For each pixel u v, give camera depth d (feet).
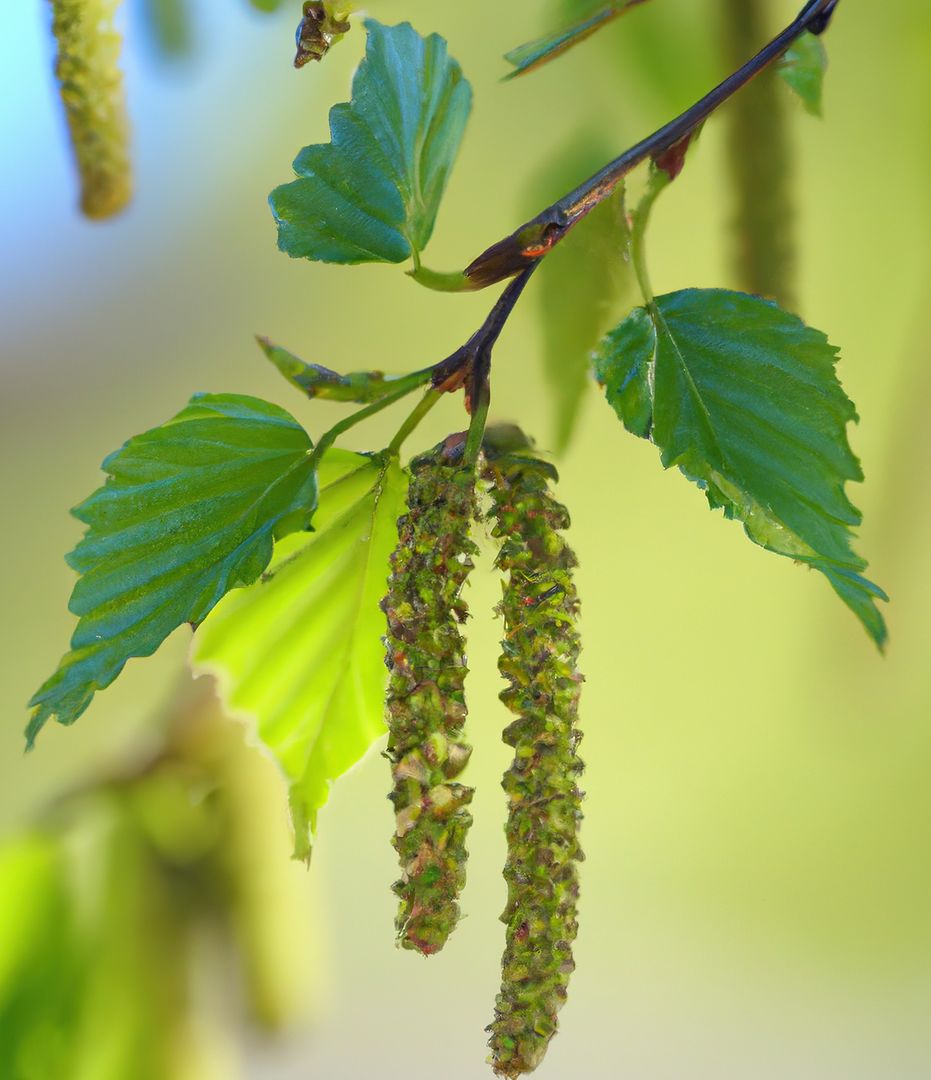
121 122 1.77
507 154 1.98
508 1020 1.68
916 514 1.87
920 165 1.93
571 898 1.69
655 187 1.72
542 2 1.88
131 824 1.77
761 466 1.70
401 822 1.68
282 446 1.70
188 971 1.77
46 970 1.75
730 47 1.88
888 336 2.01
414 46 1.72
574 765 1.70
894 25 1.90
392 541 1.74
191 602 1.69
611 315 1.82
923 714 2.73
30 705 1.68
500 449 1.72
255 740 1.76
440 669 1.69
